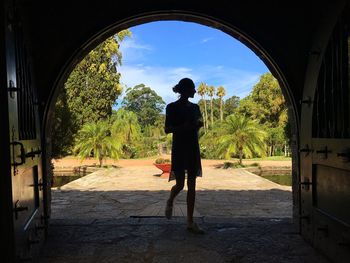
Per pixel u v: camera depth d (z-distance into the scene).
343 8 2.49
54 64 3.61
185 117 3.75
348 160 2.33
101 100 27.66
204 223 4.04
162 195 8.92
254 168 16.73
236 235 3.55
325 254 2.88
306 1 3.51
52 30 3.59
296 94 3.65
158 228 3.82
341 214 2.54
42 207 3.30
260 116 32.50
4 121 1.77
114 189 10.25
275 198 8.47
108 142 17.55
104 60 28.12
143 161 22.78
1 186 1.77
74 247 3.21
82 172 17.78
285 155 27.72
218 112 52.66
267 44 3.70
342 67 2.51
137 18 3.73
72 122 12.49
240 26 3.72
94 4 3.63
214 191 9.68
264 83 32.62
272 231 3.70
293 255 2.97
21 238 2.12
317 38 3.08
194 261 2.86
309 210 3.26
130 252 3.07
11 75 1.99
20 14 2.52
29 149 2.70
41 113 3.53
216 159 22.83
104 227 3.87
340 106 2.56
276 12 3.66
